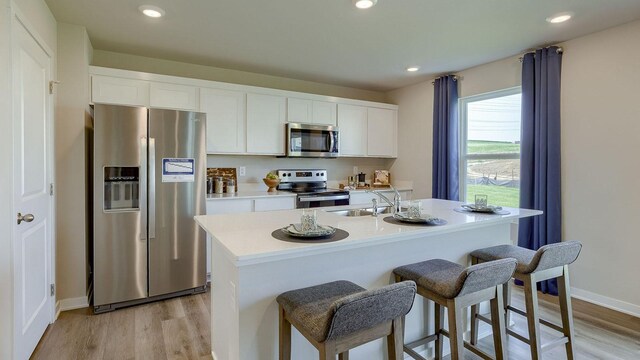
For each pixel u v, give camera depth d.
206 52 3.43
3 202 1.74
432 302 2.15
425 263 1.96
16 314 1.85
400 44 3.20
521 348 2.28
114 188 2.81
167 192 2.98
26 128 2.03
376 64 3.82
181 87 3.47
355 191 4.41
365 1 2.37
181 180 3.04
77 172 2.79
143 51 3.40
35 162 2.19
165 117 2.95
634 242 2.72
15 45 1.82
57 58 2.70
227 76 4.03
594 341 2.34
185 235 3.08
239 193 3.94
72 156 2.77
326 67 3.94
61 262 2.76
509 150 3.70
